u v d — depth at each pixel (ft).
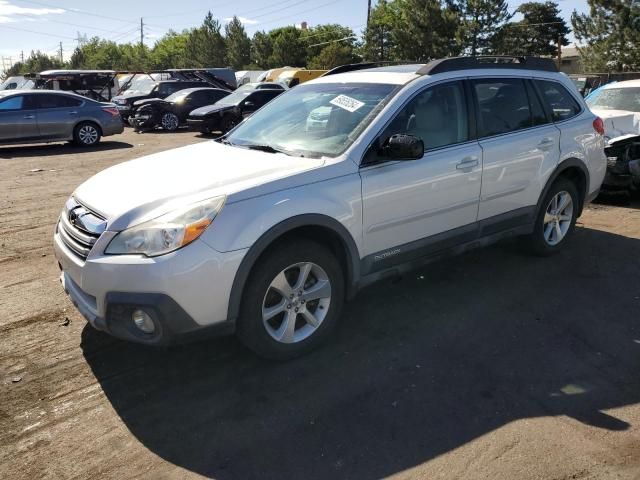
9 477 8.25
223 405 9.98
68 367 11.19
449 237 13.65
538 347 11.89
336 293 11.68
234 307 10.11
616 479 8.07
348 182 11.37
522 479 8.11
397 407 9.85
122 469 8.43
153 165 12.31
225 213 9.89
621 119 24.62
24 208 24.71
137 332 9.83
